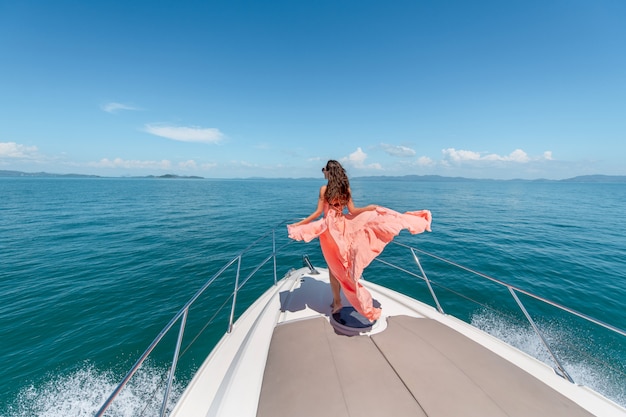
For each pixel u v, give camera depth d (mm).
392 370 1863
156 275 8445
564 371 1905
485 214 21547
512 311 5988
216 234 14562
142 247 11828
